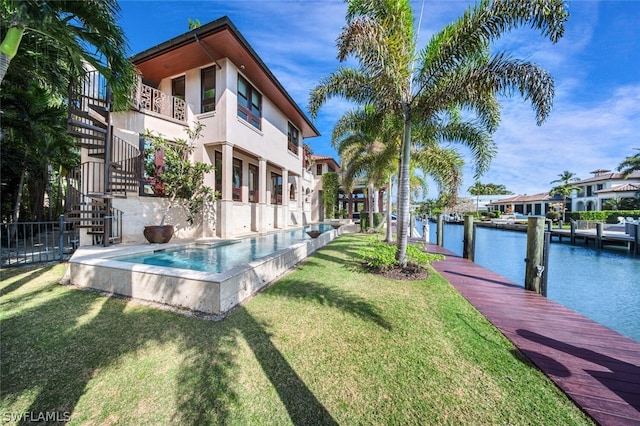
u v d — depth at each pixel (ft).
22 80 25.76
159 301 13.50
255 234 39.88
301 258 25.13
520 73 15.96
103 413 6.43
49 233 46.70
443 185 26.12
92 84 25.26
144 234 27.58
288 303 13.58
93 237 25.81
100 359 8.57
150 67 34.60
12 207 39.99
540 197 156.25
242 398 6.98
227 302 12.69
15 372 7.85
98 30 12.12
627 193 112.88
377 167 34.04
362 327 11.08
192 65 34.32
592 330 11.23
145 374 7.86
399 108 20.92
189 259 22.57
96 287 15.55
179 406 6.68
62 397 6.91
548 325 11.72
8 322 11.09
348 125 30.81
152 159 31.32
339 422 6.31
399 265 21.16
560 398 7.18
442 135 25.25
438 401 6.99
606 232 62.85
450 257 28.86
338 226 57.52
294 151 60.08
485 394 7.28
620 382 7.82
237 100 35.65
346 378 7.84
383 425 6.23
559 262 39.11
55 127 33.42
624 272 32.37
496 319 12.28
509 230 88.94
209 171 34.19
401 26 18.52
